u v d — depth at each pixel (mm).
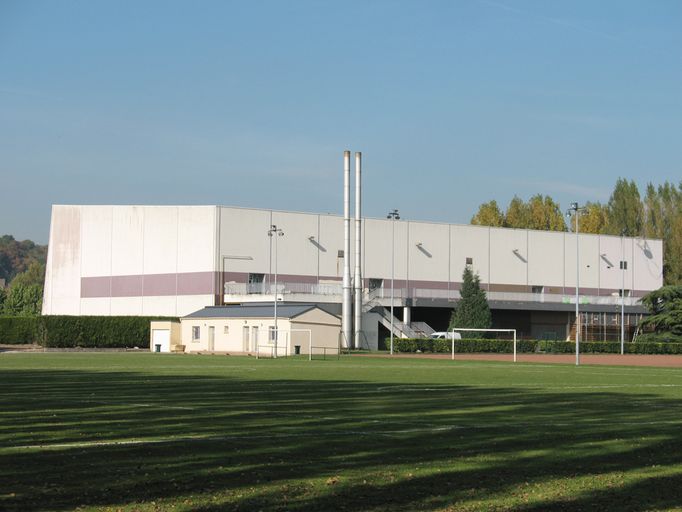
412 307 113625
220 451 16938
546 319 123938
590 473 15117
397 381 40844
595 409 26906
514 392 34031
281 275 108688
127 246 108562
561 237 129750
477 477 14594
